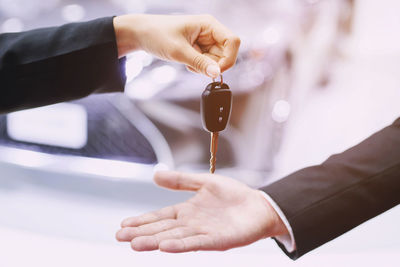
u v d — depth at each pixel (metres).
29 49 1.00
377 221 1.55
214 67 0.97
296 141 1.49
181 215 0.96
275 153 1.47
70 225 1.45
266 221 0.97
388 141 1.04
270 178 1.47
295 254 0.99
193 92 1.41
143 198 1.45
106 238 1.43
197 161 1.43
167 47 1.00
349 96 1.53
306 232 0.98
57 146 1.45
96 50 1.00
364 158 1.03
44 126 1.45
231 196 0.99
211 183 0.99
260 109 1.44
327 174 1.01
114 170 1.42
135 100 1.39
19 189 1.57
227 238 0.94
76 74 1.01
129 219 0.96
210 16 1.01
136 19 1.02
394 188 1.01
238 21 1.50
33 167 1.47
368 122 1.53
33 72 1.00
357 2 1.56
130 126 1.41
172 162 1.42
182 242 0.90
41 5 1.59
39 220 1.47
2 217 1.48
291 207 0.98
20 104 1.01
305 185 1.00
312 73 1.49
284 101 1.45
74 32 1.01
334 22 1.53
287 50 1.47
